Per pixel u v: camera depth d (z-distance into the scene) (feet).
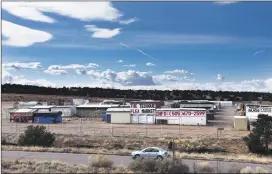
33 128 158.61
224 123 270.05
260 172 83.87
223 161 112.68
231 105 519.60
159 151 105.29
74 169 81.61
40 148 132.87
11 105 456.86
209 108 350.64
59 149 129.49
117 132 204.03
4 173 75.66
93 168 83.61
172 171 80.94
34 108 311.06
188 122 259.60
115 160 106.83
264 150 153.79
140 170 82.99
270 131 154.81
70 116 323.16
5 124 257.14
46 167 84.02
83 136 180.65
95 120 293.84
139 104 273.95
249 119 235.81
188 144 157.89
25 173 76.18
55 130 212.02
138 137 181.16
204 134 196.85
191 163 101.55
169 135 191.21
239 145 163.84
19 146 141.49
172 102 390.63
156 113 266.77
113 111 272.10
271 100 633.61
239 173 82.43
